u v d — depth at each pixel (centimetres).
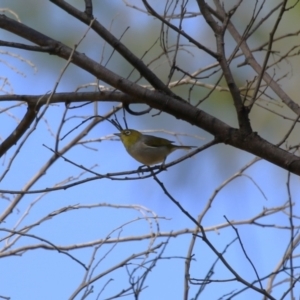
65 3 879
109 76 880
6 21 877
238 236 792
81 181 809
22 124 946
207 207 982
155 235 959
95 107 1180
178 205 784
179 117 868
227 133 836
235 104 826
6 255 995
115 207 1005
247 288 791
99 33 882
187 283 821
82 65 887
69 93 911
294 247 848
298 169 803
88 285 828
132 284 834
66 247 1026
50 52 885
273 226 1032
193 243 881
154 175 809
